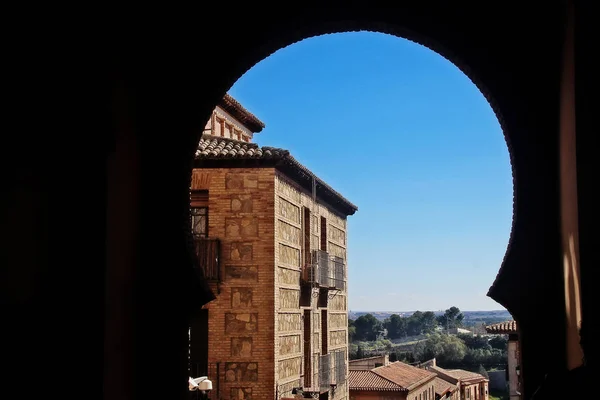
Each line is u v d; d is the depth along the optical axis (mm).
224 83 6719
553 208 6051
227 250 16516
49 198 4918
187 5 6477
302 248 19375
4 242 4516
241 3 6629
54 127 4977
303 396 17953
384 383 37156
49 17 4824
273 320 16219
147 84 6441
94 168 5285
